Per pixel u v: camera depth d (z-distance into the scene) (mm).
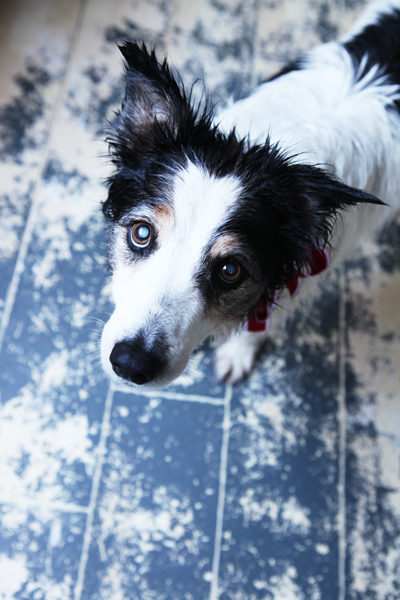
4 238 2672
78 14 3098
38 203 2744
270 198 1631
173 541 2297
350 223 2197
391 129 2135
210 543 2303
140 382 1565
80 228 2725
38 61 2982
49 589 2203
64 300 2607
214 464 2416
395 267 2811
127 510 2330
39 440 2395
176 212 1551
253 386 2545
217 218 1541
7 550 2234
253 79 3064
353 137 2025
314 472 2428
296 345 2629
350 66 2146
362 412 2535
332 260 2238
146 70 1531
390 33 2240
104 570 2240
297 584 2262
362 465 2451
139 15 3135
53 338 2545
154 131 1684
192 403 2496
